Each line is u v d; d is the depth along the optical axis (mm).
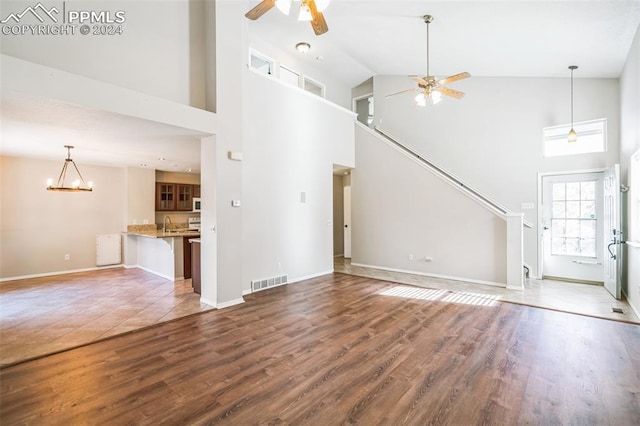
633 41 4133
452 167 6848
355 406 2041
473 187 6570
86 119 3307
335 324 3508
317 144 6176
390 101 7777
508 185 6219
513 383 2303
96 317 3707
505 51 5219
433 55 5992
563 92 5730
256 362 2629
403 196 6395
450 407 2027
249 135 4887
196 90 4137
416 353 2793
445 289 5066
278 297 4613
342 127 6816
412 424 1865
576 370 2484
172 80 3916
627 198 4543
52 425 1860
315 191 6121
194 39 4125
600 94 5391
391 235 6582
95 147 4883
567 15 3906
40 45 2977
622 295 4660
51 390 2217
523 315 3795
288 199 5562
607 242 4973
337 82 8219
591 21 3951
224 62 4129
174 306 4133
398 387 2258
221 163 4094
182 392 2195
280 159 5418
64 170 5910
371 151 6875
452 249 5777
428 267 6074
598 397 2125
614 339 3076
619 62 4770
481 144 6520
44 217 6023
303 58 6980
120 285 5277
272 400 2105
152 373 2449
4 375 2412
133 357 2715
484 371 2477
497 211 5277
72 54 3164
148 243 6516
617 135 5219
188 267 5730
